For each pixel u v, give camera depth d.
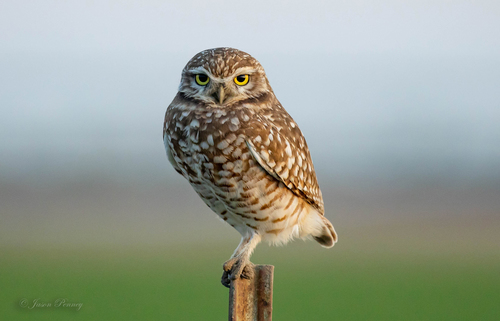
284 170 9.76
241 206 9.97
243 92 9.75
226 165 9.57
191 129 9.62
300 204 10.45
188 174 10.27
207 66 9.63
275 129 9.73
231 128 9.46
